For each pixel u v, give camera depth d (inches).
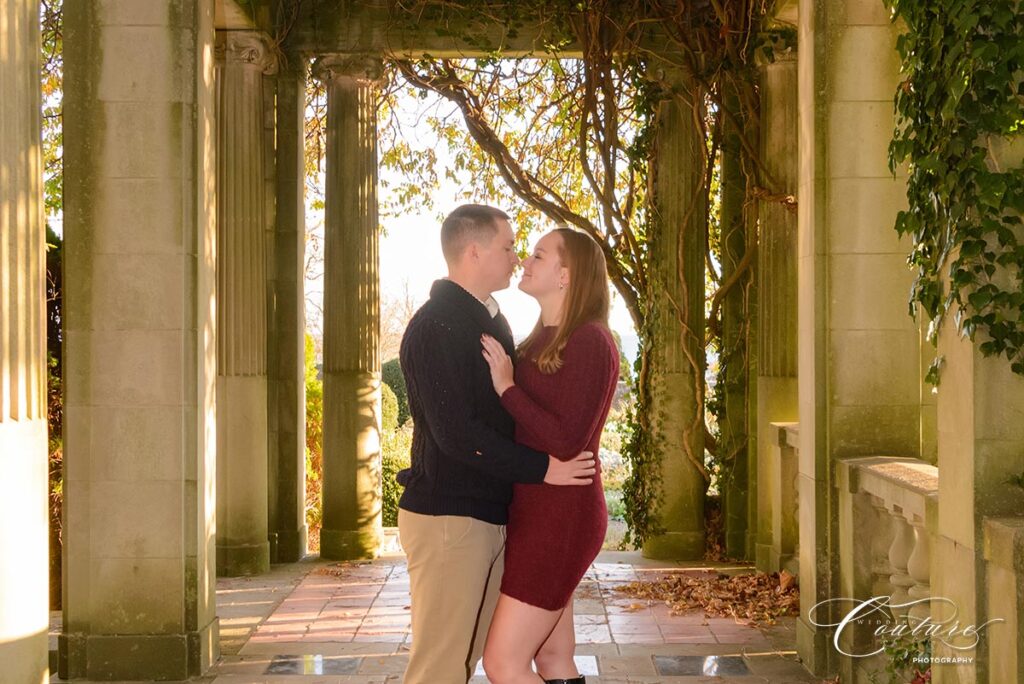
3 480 110.0
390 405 516.1
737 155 317.1
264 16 299.0
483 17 309.4
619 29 307.9
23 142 117.7
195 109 192.5
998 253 125.3
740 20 299.4
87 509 192.2
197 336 193.3
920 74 140.9
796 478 279.4
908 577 165.9
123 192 191.3
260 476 295.7
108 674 190.4
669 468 313.4
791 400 294.8
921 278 140.9
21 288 116.0
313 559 317.7
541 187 346.9
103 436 192.1
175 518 192.1
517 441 121.7
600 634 224.8
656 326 313.7
